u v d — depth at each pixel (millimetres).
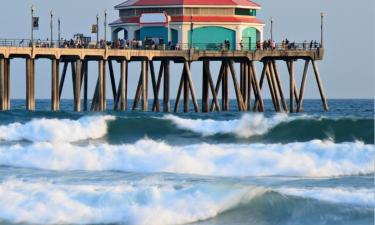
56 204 117250
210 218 117000
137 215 115375
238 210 118750
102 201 118000
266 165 145750
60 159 149625
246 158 147250
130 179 135500
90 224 113875
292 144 155875
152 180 133250
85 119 192750
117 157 148625
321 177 140875
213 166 145500
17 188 122250
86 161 148375
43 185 124688
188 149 152500
